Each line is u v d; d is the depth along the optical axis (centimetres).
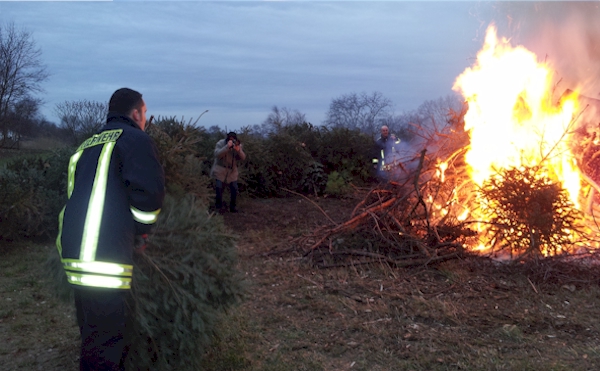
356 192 788
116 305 266
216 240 349
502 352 379
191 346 320
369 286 524
